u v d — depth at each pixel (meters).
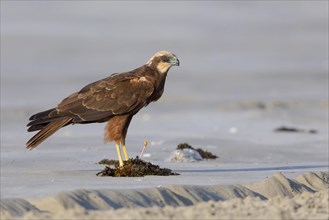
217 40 83.56
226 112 38.09
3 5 97.06
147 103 19.80
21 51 68.50
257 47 78.44
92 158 22.98
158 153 24.47
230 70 58.38
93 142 27.22
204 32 89.69
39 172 19.53
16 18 90.38
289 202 14.87
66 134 29.67
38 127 19.38
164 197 16.03
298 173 19.97
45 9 97.50
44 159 22.58
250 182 17.88
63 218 13.61
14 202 14.80
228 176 19.19
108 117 19.45
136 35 85.06
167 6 105.94
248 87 48.78
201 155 23.70
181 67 60.09
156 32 87.56
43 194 15.75
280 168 21.22
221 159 23.50
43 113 19.31
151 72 19.77
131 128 32.59
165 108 39.66
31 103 40.34
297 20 99.69
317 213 14.34
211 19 100.12
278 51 75.38
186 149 23.22
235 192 16.97
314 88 48.16
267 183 17.67
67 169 20.33
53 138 28.23
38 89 46.56
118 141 19.47
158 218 13.58
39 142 19.16
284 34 89.38
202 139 28.62
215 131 31.53
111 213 13.82
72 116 19.31
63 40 77.25
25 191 16.20
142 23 93.94
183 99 42.78
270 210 14.25
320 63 63.72
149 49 75.81
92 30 85.81
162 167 21.09
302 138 29.36
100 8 101.12
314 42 82.44
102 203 15.17
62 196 15.00
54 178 18.33
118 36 82.75
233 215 13.94
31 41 74.94
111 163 21.70
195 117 36.34
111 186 16.92
